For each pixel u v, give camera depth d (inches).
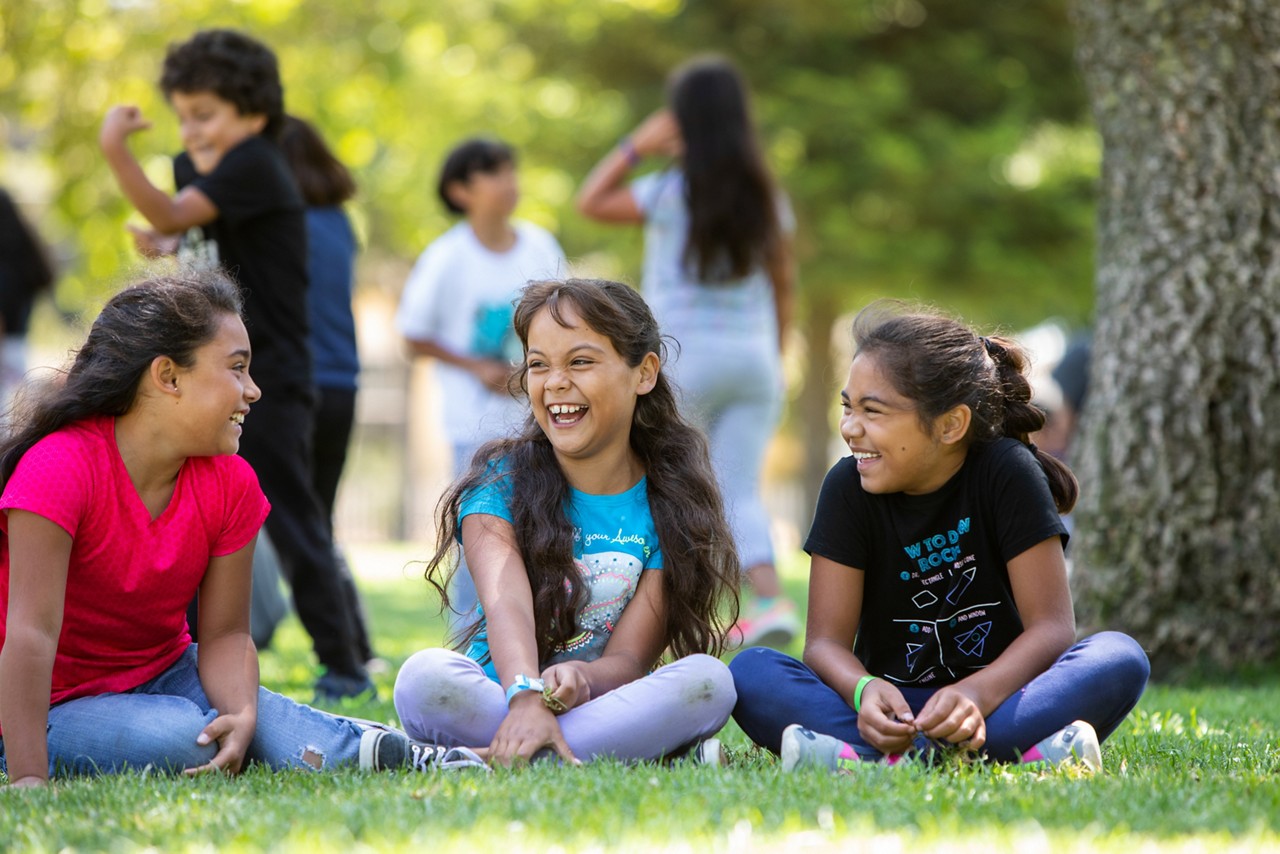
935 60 1081.4
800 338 1262.3
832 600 213.3
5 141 970.7
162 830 152.0
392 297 1403.8
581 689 198.5
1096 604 335.6
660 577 217.8
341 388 344.5
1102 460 338.3
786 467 1657.2
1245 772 187.3
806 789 168.6
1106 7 343.3
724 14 1098.1
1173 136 333.4
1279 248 330.3
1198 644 327.6
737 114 388.8
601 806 157.8
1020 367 218.1
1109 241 347.3
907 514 211.8
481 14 1058.1
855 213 1053.2
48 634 190.5
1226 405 329.1
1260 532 327.3
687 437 225.9
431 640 428.1
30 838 149.0
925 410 204.1
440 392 411.5
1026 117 1082.1
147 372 197.0
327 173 352.2
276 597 355.9
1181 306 331.3
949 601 211.9
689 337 385.4
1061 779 177.5
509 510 214.5
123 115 278.7
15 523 190.7
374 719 261.3
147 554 200.4
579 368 212.8
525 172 1050.1
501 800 161.6
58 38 738.2
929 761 192.7
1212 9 330.3
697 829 149.0
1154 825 153.5
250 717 199.3
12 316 487.8
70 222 777.6
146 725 194.9
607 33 1079.0
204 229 291.0
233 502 209.3
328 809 158.6
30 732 186.7
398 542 1535.4
